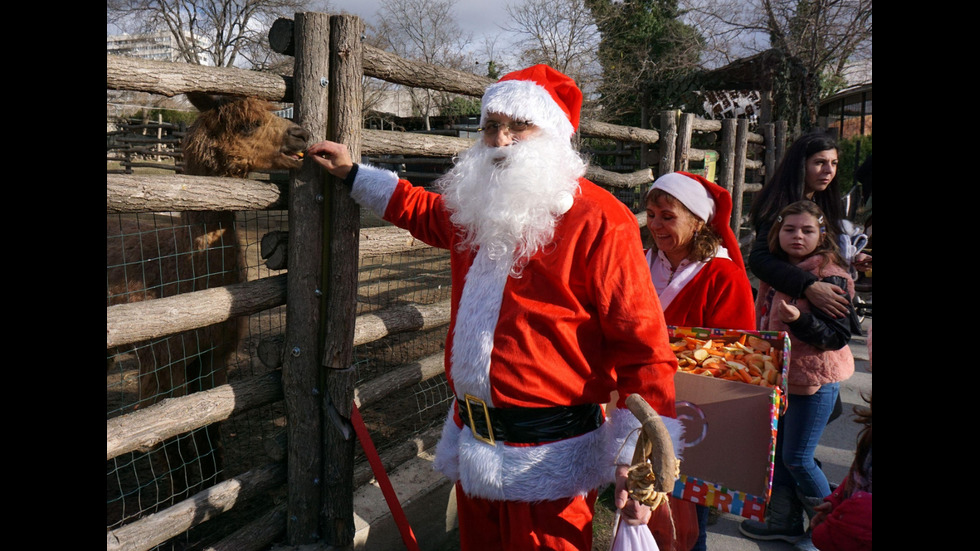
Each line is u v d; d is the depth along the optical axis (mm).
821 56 17656
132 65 1991
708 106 12633
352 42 2445
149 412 2223
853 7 16891
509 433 1977
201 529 3117
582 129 4555
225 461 3621
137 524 2227
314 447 2609
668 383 1924
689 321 2564
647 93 13766
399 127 19234
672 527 2180
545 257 1984
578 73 18969
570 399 1990
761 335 2246
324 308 2531
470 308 2053
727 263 2516
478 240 2086
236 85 2312
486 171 2117
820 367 2824
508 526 2059
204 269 2902
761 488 2064
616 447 1925
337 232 2484
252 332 5926
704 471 2160
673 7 19812
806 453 2963
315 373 2564
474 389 2006
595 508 3592
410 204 2373
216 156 2459
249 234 8070
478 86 3217
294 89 2443
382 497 3037
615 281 1929
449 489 3311
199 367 3100
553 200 1989
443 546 3354
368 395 2955
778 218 2945
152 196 2064
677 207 2533
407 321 3109
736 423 2111
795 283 2779
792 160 3443
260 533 2621
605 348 2080
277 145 2387
